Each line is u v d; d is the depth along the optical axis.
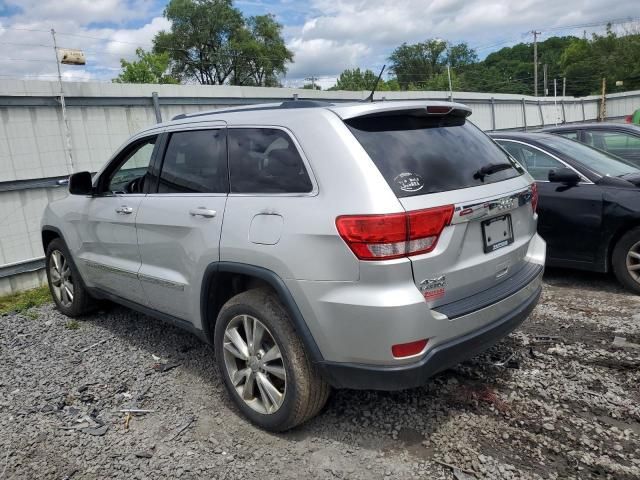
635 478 2.55
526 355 3.87
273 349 2.98
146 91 8.14
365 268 2.49
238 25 55.91
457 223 2.67
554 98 28.44
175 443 3.04
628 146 7.25
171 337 4.61
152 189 3.84
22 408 3.52
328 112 2.86
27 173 6.78
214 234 3.15
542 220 5.48
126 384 3.78
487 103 21.09
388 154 2.72
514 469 2.64
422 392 3.41
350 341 2.59
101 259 4.42
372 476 2.66
